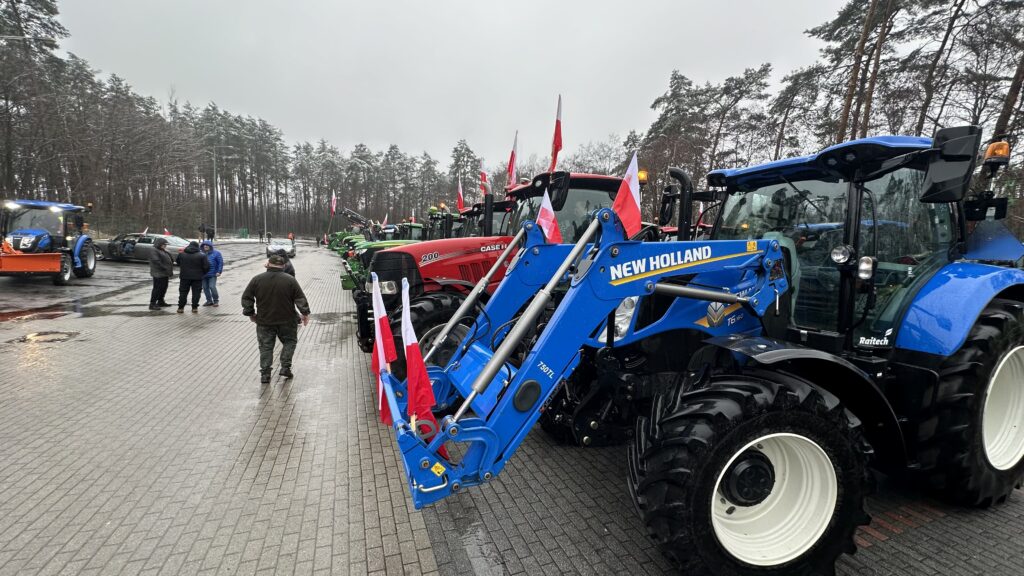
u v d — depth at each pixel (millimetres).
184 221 43688
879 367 2711
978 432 2662
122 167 38438
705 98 25578
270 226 72688
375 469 3445
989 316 2768
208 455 3627
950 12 13883
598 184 5207
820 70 18078
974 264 3012
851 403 2486
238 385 5332
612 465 3531
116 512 2873
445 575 2363
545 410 3318
